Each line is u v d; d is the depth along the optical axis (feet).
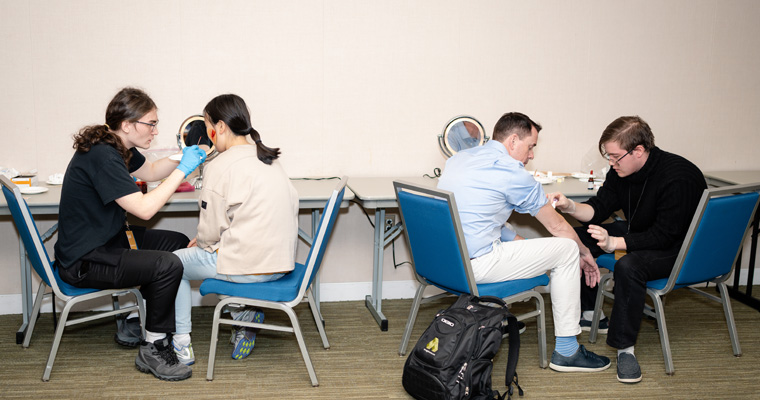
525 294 7.93
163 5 9.69
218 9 9.84
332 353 8.66
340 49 10.26
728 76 11.46
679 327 9.70
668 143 11.52
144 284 7.59
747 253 11.79
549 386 7.77
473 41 10.62
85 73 9.66
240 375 7.95
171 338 7.99
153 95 9.89
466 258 7.38
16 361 8.23
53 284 7.41
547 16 10.76
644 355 8.70
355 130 10.55
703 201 7.47
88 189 7.34
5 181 7.13
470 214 7.64
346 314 10.20
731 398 7.53
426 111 10.69
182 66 9.89
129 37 9.68
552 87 10.98
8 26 9.36
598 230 8.21
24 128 9.66
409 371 7.25
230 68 10.02
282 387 7.66
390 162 10.76
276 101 10.23
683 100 11.41
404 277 11.06
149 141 7.86
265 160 7.53
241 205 7.29
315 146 10.48
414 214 7.81
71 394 7.37
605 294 8.89
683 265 7.84
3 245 9.87
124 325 8.80
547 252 7.84
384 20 10.31
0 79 9.47
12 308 10.04
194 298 10.44
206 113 7.68
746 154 11.78
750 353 8.79
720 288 8.63
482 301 7.39
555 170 11.28
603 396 7.54
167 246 8.83
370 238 10.80
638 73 11.19
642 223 8.73
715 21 11.24
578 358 8.18
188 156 7.75
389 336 9.30
